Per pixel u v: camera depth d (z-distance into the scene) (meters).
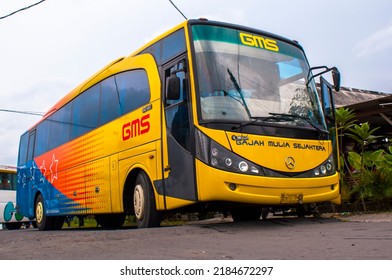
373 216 8.66
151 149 7.34
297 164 6.74
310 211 8.09
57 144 12.09
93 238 5.88
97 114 9.70
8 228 23.80
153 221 7.36
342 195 10.59
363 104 12.38
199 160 6.25
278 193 6.43
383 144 15.19
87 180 9.84
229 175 6.12
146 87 7.78
